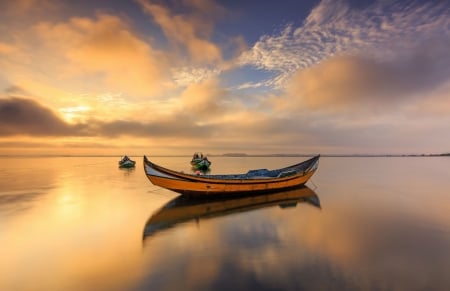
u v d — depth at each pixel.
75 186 26.23
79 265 8.16
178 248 9.45
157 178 17.09
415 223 12.37
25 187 25.64
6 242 10.30
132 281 7.14
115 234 11.14
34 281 7.23
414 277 7.24
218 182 17.95
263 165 74.25
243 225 12.28
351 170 51.62
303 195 20.20
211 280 7.11
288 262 8.13
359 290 6.60
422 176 37.22
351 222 12.62
